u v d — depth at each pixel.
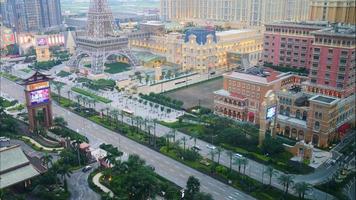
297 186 147.38
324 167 180.12
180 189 157.12
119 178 159.88
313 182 166.50
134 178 148.38
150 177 149.75
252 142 199.25
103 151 191.50
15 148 159.38
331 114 198.12
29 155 190.50
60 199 149.88
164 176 171.12
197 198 138.50
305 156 184.62
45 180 155.88
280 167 178.62
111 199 142.62
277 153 191.50
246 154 190.62
